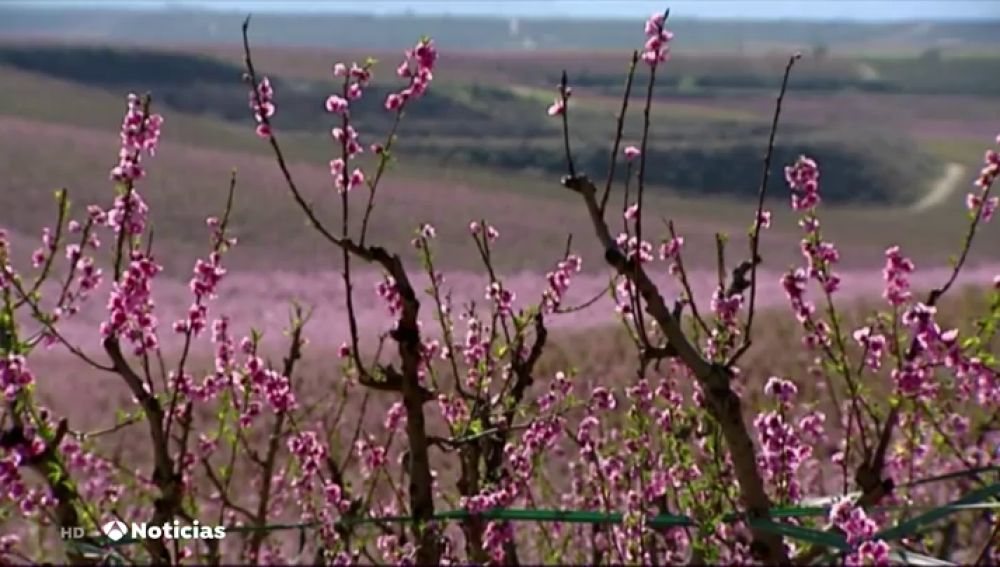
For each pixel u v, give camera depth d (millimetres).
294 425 11852
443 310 11469
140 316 9297
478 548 10438
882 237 134250
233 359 11148
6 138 137875
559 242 110750
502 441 10562
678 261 10031
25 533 15875
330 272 86562
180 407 11516
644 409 11023
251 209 112312
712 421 10438
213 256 9852
